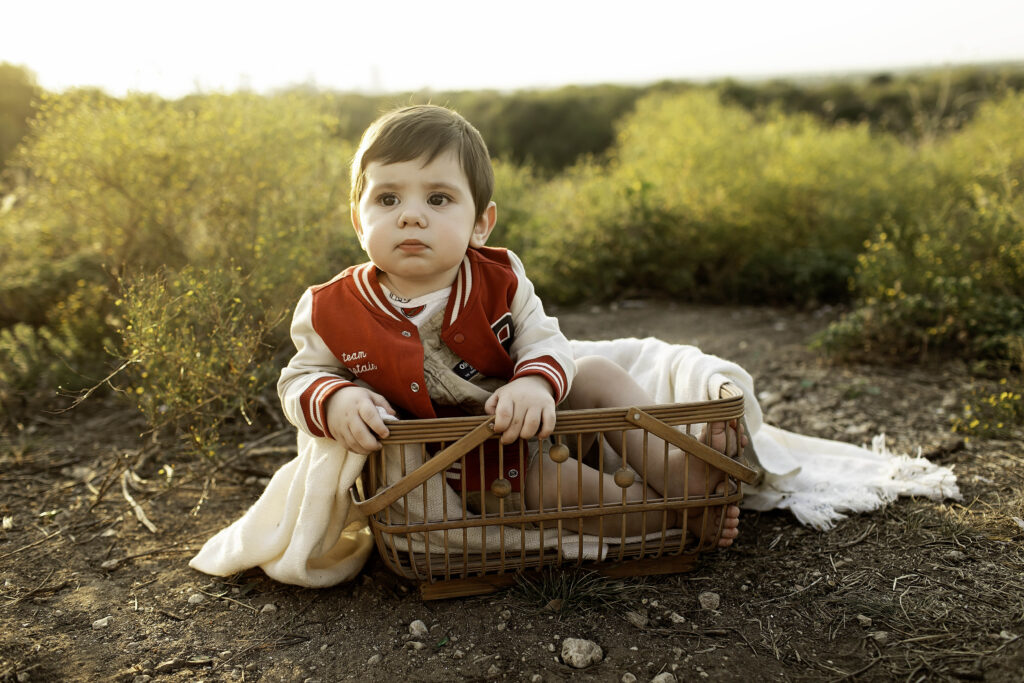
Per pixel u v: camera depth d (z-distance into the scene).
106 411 3.42
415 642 1.80
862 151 6.68
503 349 1.94
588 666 1.69
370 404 1.76
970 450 2.78
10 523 2.46
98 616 1.97
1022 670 1.60
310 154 4.43
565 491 1.98
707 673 1.66
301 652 1.80
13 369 3.51
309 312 1.95
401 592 2.03
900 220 5.44
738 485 1.98
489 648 1.77
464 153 1.86
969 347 3.83
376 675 1.69
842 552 2.14
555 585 1.96
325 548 2.04
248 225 3.88
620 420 1.83
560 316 5.16
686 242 5.61
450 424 1.75
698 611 1.90
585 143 14.52
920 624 1.80
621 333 4.69
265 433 3.12
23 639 1.86
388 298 1.91
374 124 1.90
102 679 1.71
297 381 1.92
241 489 2.70
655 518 2.02
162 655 1.80
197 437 2.65
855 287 4.79
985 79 13.40
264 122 4.33
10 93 7.45
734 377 2.26
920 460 2.57
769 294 5.42
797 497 2.38
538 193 6.48
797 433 3.07
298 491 2.01
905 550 2.12
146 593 2.08
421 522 1.89
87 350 3.73
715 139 6.56
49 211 4.35
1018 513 2.26
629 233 5.61
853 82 17.19
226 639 1.86
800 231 5.91
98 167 3.93
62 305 3.94
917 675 1.63
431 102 2.54
